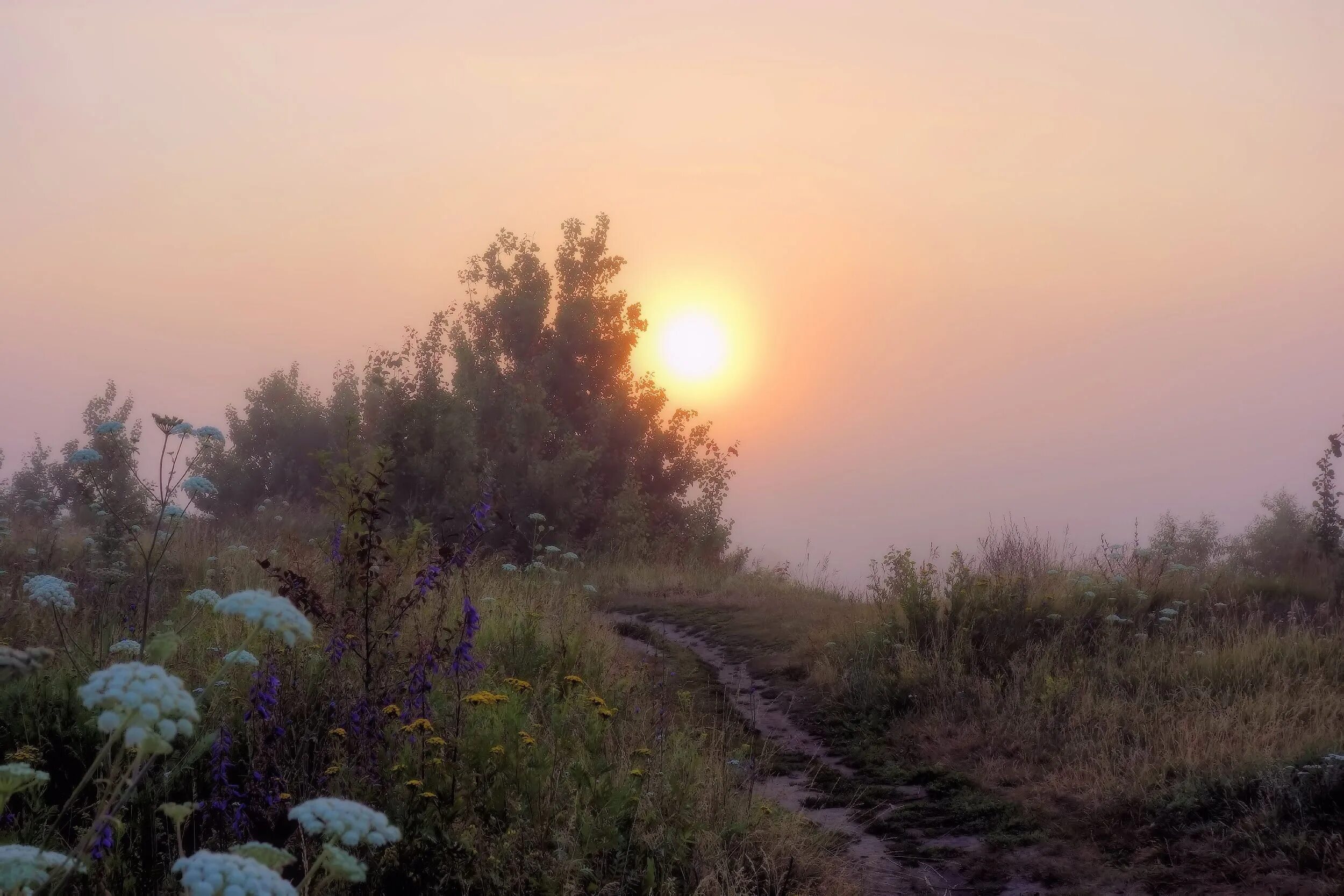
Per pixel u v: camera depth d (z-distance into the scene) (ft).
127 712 7.36
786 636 47.67
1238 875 20.57
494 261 97.25
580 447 89.86
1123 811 24.48
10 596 31.12
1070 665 36.24
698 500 98.22
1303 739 26.11
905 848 24.25
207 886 6.80
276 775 17.06
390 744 19.48
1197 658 35.22
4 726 18.07
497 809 17.66
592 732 23.35
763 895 19.07
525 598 40.37
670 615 56.39
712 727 31.65
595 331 95.09
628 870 17.81
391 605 23.29
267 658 18.57
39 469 86.53
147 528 44.16
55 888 8.31
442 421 80.28
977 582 41.88
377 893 15.29
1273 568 61.82
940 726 32.81
